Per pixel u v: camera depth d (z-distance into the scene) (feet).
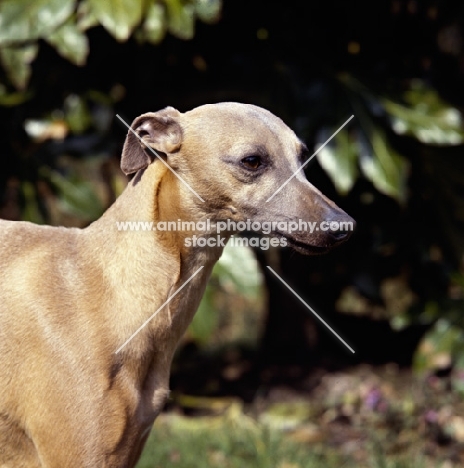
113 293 11.69
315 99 20.04
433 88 22.30
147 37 18.45
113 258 11.89
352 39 21.67
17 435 11.51
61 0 18.37
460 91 23.52
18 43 18.42
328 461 17.04
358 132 19.76
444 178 21.42
